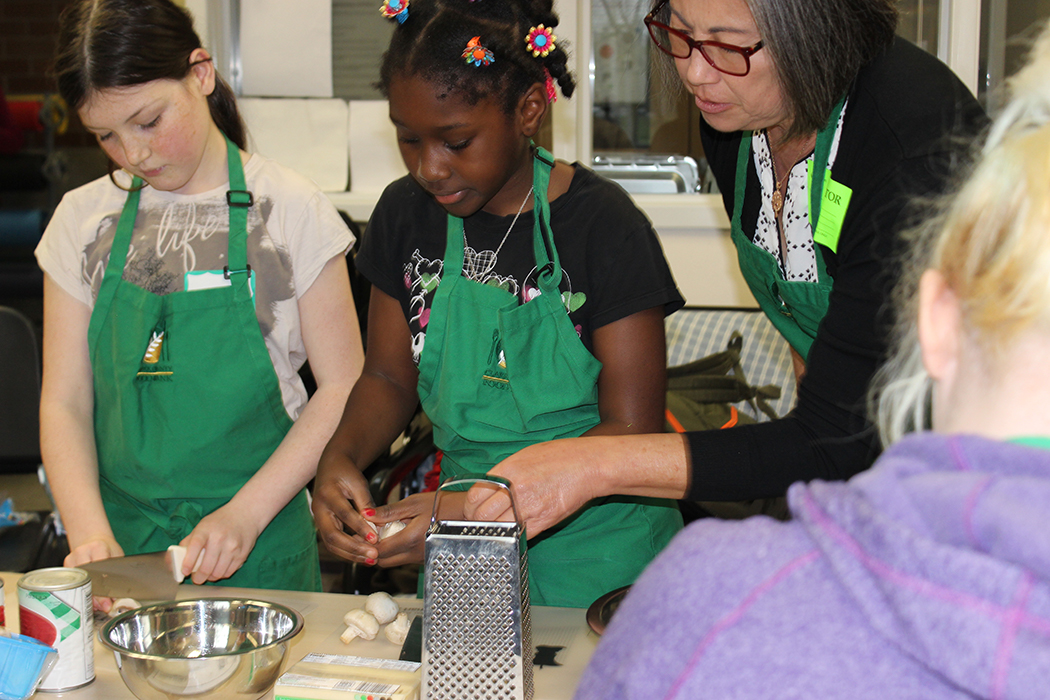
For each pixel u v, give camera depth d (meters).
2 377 1.87
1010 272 0.44
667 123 2.84
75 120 4.68
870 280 0.97
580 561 1.23
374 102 2.88
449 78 1.05
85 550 1.23
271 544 1.39
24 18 4.71
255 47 2.85
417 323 1.28
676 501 1.41
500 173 1.12
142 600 1.13
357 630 1.02
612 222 1.20
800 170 1.21
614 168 2.89
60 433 1.37
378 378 1.32
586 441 1.00
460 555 0.82
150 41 1.25
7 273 4.21
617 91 2.84
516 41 1.09
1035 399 0.45
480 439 1.23
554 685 0.91
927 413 0.66
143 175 1.33
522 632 0.83
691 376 2.08
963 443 0.44
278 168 1.45
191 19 1.38
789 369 2.09
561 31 2.77
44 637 0.92
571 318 1.21
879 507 0.44
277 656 0.89
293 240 1.40
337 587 2.21
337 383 1.41
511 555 0.81
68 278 1.41
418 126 1.07
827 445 0.98
